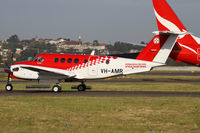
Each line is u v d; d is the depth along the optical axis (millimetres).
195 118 35250
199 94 57531
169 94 57344
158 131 29531
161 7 86125
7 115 35812
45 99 48625
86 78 62656
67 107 41219
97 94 56781
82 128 30219
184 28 85812
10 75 63312
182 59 87875
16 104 43188
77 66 62469
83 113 37500
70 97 51656
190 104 44281
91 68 62219
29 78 62031
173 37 61750
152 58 62500
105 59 62562
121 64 62281
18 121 33031
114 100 48000
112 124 31984
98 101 46719
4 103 44031
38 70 59531
